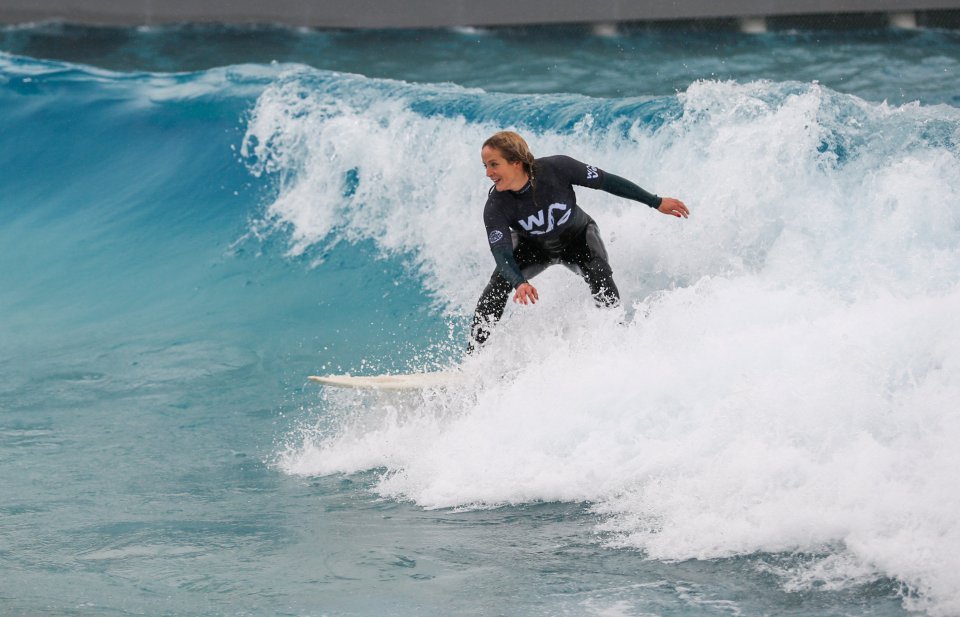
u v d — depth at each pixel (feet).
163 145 115.24
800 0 166.81
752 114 71.31
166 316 82.23
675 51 154.81
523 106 87.76
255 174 102.12
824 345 44.14
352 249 87.51
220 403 60.75
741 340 46.78
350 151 93.09
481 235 81.76
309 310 78.89
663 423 43.27
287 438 53.57
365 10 175.32
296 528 39.81
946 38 157.69
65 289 93.40
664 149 74.84
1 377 69.21
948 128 64.08
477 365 55.01
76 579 34.86
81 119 124.16
